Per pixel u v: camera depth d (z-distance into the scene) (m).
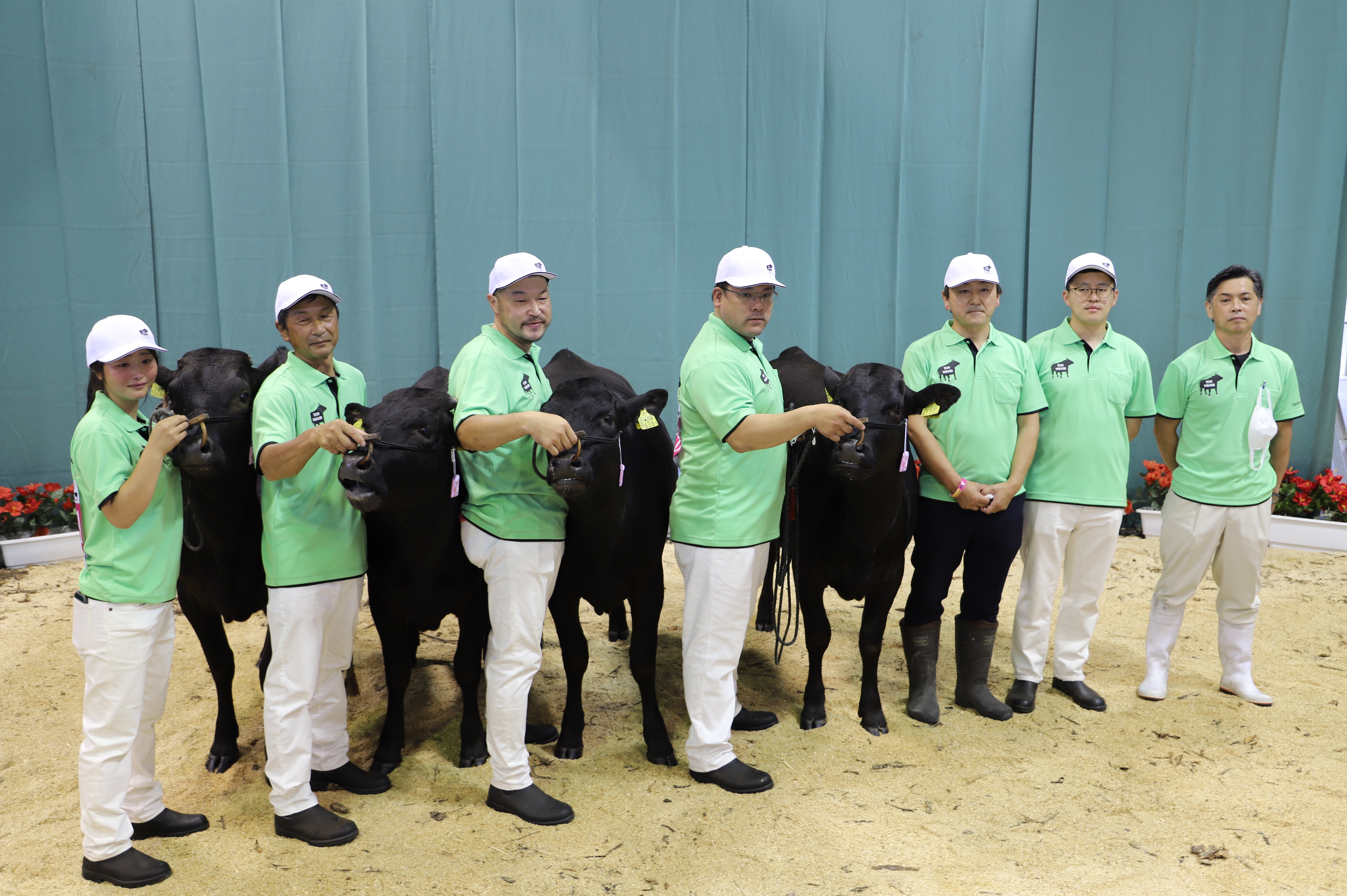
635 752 3.64
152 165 6.48
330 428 2.61
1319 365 6.60
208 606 3.37
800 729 3.82
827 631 3.80
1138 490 6.94
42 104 6.28
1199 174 6.68
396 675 3.44
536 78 6.70
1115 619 5.10
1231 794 3.29
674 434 7.07
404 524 3.03
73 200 6.38
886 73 6.84
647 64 6.76
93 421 2.66
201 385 3.08
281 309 2.96
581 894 2.71
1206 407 3.91
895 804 3.22
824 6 6.76
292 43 6.47
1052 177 6.90
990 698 3.98
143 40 6.36
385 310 6.82
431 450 2.92
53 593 5.45
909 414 3.47
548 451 2.68
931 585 3.87
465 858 2.89
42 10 6.18
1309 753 3.60
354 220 6.68
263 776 3.44
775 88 6.83
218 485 3.06
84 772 2.70
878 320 7.12
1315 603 5.25
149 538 2.70
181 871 2.82
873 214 7.02
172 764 3.53
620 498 3.15
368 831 3.05
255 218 6.58
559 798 3.27
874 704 3.81
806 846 2.96
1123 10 6.65
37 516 6.17
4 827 3.10
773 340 7.10
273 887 2.74
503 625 3.02
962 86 6.85
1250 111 6.52
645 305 6.98
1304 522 6.25
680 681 4.38
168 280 6.59
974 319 3.74
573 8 6.67
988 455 3.73
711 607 3.19
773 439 2.92
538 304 3.03
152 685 2.84
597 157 6.82
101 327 2.64
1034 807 3.21
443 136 6.67
